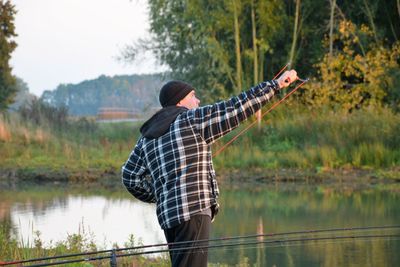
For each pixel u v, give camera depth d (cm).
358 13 2800
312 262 977
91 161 2372
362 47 2691
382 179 2011
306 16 2888
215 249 1072
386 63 2639
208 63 2930
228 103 557
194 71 3059
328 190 1838
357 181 2005
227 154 2288
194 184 552
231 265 957
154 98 3216
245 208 1516
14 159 2405
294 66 2928
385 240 1122
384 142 2211
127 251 995
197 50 2977
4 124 2620
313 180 2048
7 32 3381
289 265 958
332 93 2639
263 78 2978
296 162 2208
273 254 1031
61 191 1941
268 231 1221
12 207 1584
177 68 3112
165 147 557
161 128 562
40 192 1912
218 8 2866
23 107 2844
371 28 2830
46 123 2762
